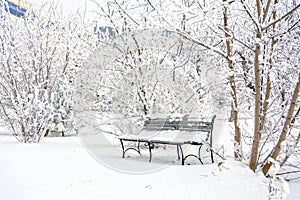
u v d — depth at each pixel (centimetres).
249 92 395
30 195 313
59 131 927
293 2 355
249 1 367
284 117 351
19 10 967
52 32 898
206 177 346
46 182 366
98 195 308
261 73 366
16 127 778
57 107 922
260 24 304
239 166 345
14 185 354
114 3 598
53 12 990
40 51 787
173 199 287
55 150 638
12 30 816
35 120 750
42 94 784
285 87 364
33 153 593
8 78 741
